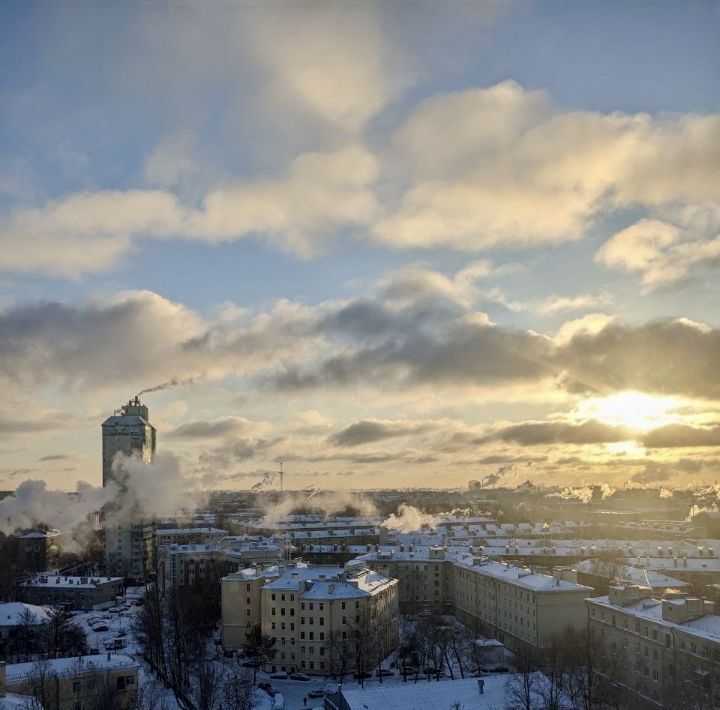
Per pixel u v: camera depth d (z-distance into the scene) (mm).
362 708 196500
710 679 198625
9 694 197125
